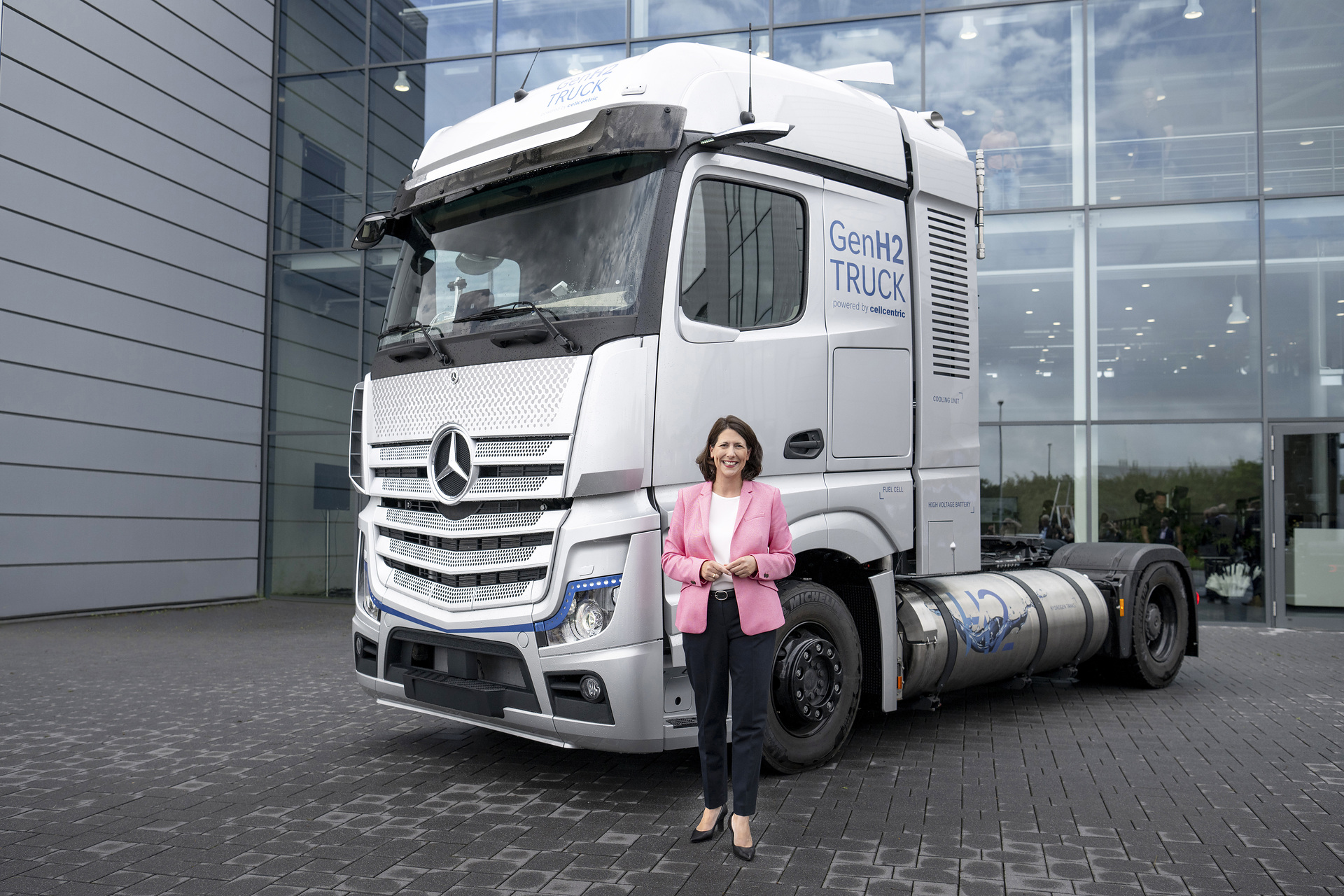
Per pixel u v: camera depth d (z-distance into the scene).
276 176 16.38
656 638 4.39
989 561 7.52
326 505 15.73
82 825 4.24
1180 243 12.78
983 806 4.59
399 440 5.17
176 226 14.67
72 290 13.11
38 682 8.05
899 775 5.16
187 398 14.84
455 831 4.17
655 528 4.41
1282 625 12.16
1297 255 12.48
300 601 15.79
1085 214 13.05
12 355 12.36
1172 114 12.93
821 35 14.03
